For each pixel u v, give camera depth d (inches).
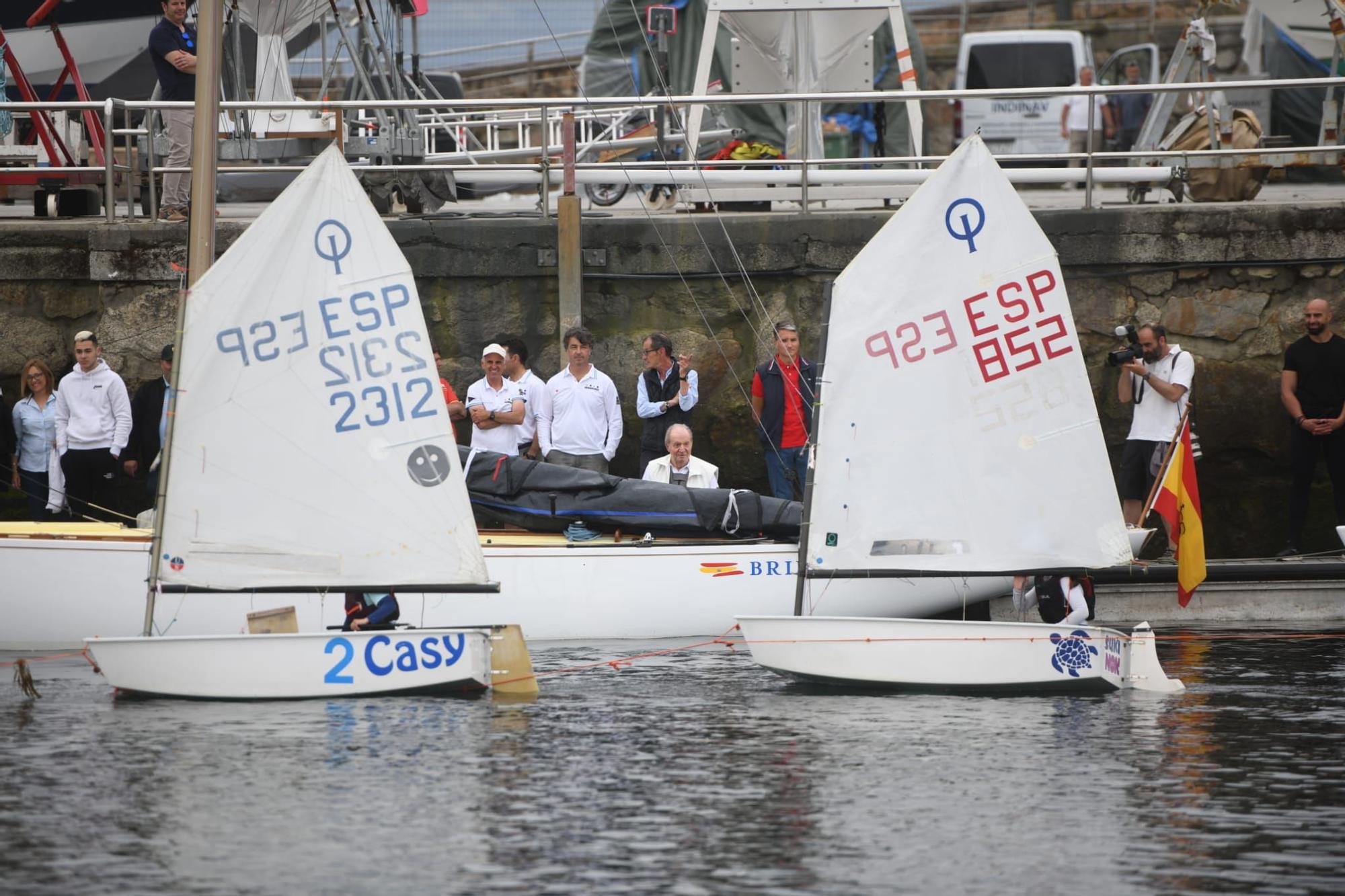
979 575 1569.9
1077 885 962.7
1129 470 2082.9
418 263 2217.0
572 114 2192.4
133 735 1326.3
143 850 1021.2
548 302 2230.6
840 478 1571.1
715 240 2222.0
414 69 2876.5
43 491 2111.2
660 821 1084.5
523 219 2230.6
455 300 2230.6
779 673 1558.8
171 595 1766.7
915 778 1195.3
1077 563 1572.3
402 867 990.4
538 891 949.8
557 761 1243.8
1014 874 980.6
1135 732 1348.4
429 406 1519.4
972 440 1569.9
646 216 2239.2
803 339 2225.6
